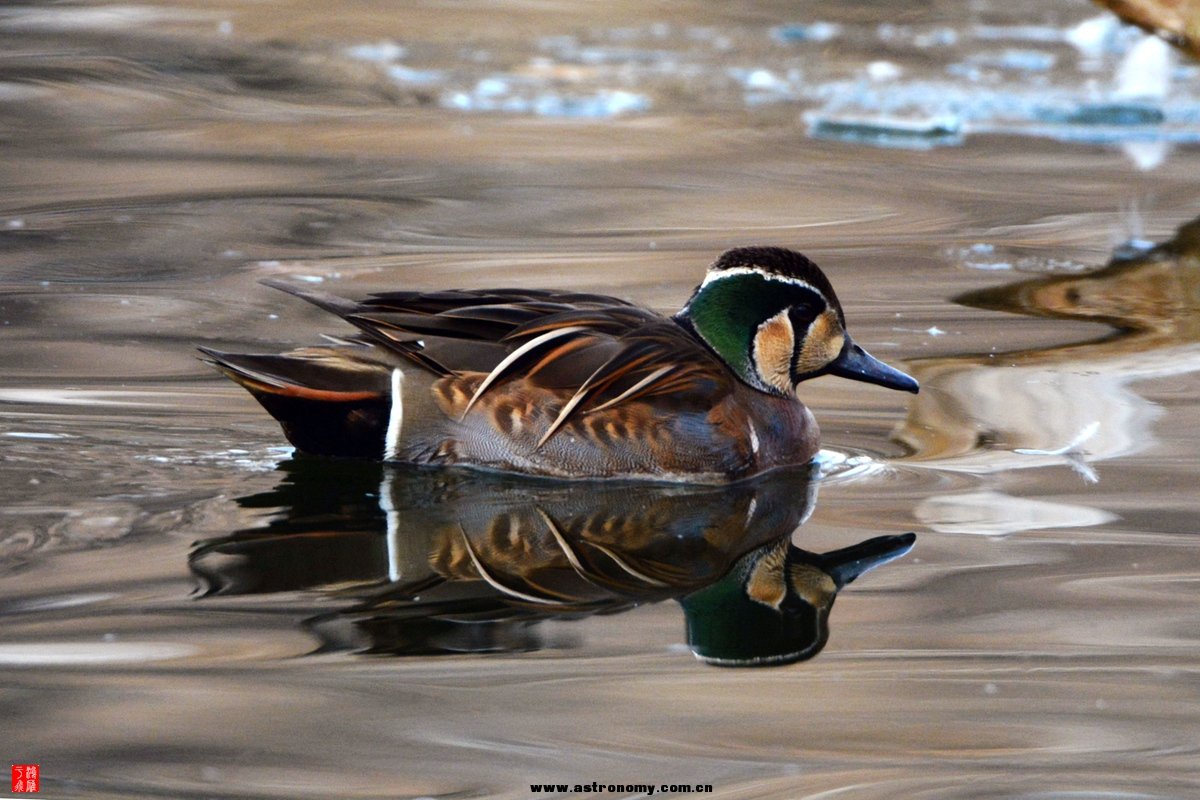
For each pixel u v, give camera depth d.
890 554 9.89
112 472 11.06
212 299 15.76
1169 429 12.33
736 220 18.94
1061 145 23.09
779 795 6.83
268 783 6.85
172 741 7.20
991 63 27.94
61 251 17.36
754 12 32.66
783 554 9.95
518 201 19.72
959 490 11.16
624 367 11.43
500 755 7.15
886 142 23.17
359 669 8.02
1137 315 15.53
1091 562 9.64
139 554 9.59
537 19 31.70
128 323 14.92
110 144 22.27
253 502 10.63
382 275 16.56
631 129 23.66
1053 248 17.88
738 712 7.62
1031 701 7.78
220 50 28.64
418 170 21.05
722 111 24.80
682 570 9.65
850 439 12.48
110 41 29.17
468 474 11.36
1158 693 7.86
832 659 8.28
